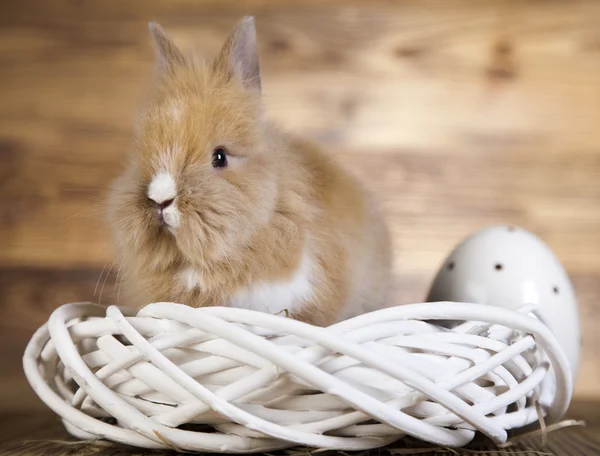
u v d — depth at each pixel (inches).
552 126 27.8
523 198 27.8
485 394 15.9
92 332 16.3
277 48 27.9
